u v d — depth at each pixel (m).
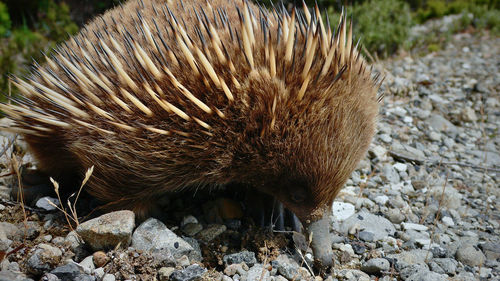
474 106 1.39
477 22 2.20
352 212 0.99
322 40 0.85
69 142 0.90
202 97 0.84
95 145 0.87
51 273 0.82
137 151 0.86
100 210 0.93
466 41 2.04
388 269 0.91
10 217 0.93
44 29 1.84
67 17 1.82
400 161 1.13
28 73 1.01
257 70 0.83
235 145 0.85
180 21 0.86
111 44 0.88
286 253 0.92
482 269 0.93
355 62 0.86
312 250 0.89
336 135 0.83
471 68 1.68
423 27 2.20
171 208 0.97
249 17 0.84
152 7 0.89
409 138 1.20
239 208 0.97
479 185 1.10
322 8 1.86
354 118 0.83
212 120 0.84
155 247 0.87
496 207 1.06
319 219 0.87
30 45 1.57
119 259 0.85
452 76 1.60
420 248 0.96
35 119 0.91
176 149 0.85
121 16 0.90
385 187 1.07
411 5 2.46
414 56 1.82
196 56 0.84
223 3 0.90
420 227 0.99
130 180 0.88
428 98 1.39
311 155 0.83
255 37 0.85
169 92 0.84
